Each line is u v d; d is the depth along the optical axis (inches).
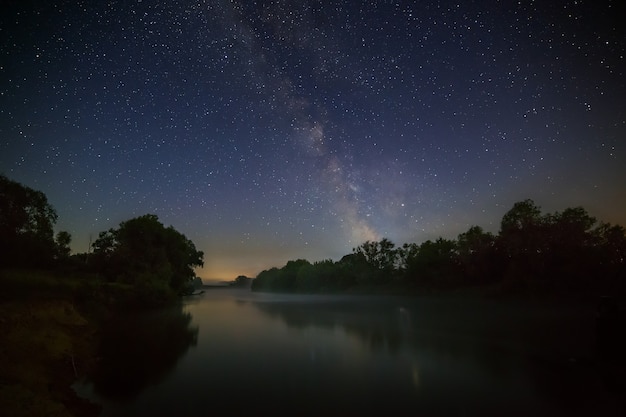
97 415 410.6
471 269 2623.0
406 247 3725.4
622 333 618.2
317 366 642.8
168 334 997.2
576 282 1822.1
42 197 1798.7
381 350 784.9
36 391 407.2
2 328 559.2
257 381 549.3
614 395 475.8
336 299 3132.4
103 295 1469.0
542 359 678.5
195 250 3548.2
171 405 444.8
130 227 2559.1
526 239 2087.8
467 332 1031.0
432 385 526.9
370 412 426.6
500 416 413.4
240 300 3053.6
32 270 1706.4
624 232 1811.0
